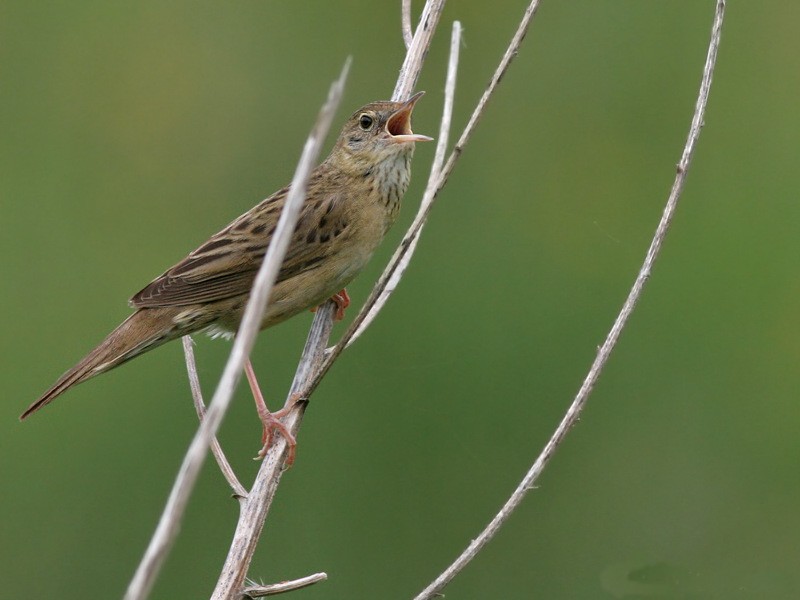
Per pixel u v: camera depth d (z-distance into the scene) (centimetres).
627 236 1346
